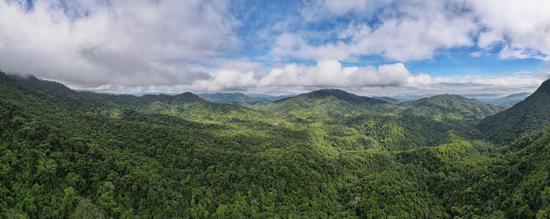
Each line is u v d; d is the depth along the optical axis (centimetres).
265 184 15200
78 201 11838
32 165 12238
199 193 13875
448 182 18212
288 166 16900
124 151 15700
